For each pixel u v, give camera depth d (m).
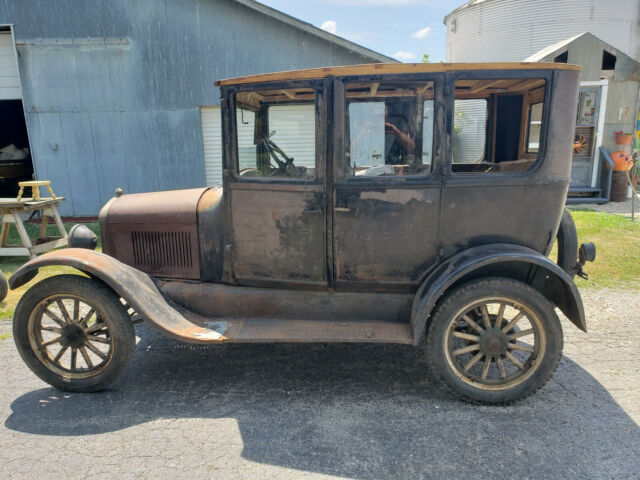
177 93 9.30
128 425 2.71
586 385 3.11
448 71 2.76
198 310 3.30
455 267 2.79
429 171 2.90
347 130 3.01
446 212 2.92
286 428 2.67
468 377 2.88
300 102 3.04
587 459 2.38
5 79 9.61
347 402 2.95
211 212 3.33
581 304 2.75
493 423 2.70
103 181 9.64
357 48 9.12
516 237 2.96
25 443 2.55
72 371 3.08
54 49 9.11
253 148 3.18
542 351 2.81
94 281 3.00
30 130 9.40
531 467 2.33
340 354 3.64
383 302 3.10
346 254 3.05
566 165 2.94
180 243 3.39
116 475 2.29
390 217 2.96
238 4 8.97
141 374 3.35
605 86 9.66
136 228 3.47
